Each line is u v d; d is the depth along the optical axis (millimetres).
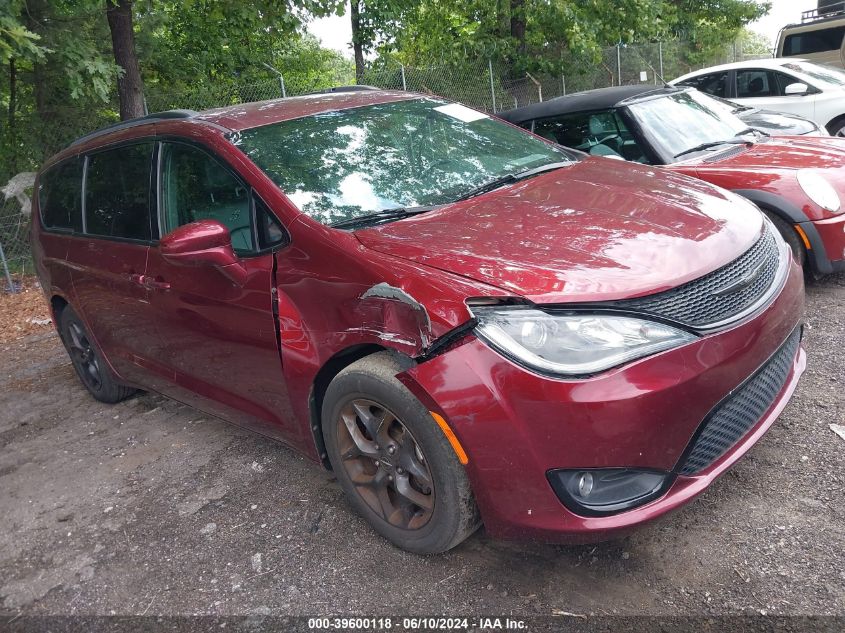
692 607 2309
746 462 3020
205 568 2912
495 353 2248
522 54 15711
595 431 2172
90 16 9523
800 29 13188
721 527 2652
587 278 2324
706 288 2414
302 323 2781
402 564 2730
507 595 2482
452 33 16219
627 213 2787
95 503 3584
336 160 3234
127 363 4270
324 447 3014
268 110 3613
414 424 2449
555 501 2275
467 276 2396
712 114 5988
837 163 4793
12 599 2936
